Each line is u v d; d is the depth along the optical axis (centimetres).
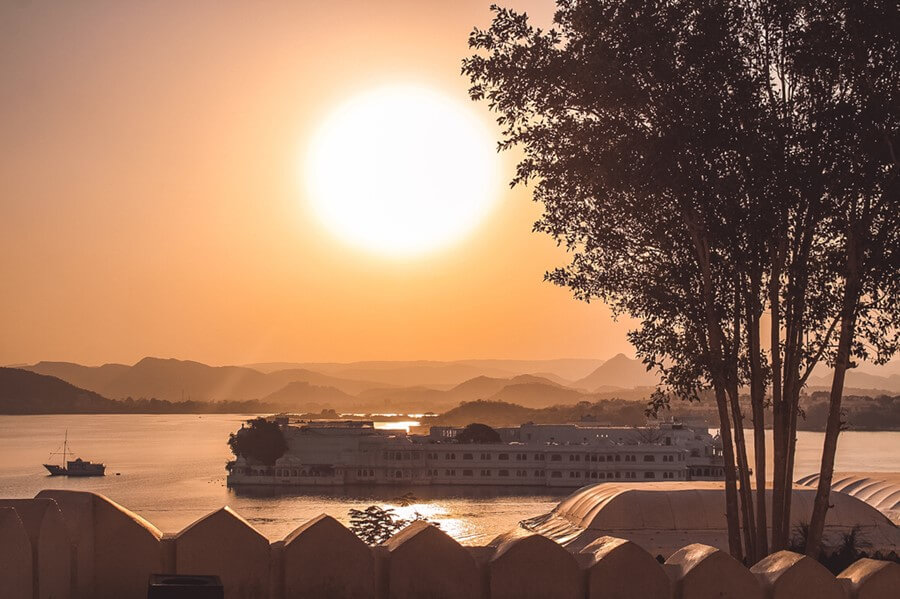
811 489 5703
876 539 5250
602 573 1391
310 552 1371
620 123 2747
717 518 5638
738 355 2897
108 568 1363
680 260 2880
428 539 1388
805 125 2620
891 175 2517
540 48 2836
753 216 2595
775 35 2662
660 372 2989
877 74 2531
